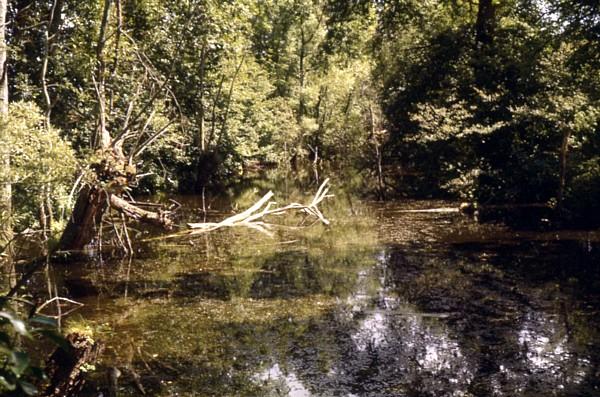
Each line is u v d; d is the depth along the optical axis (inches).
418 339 285.0
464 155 787.4
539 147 681.0
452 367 250.2
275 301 356.2
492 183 712.4
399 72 896.9
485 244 498.3
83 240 466.0
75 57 536.1
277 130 1384.1
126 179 461.1
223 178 1140.5
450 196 799.1
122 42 557.6
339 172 1262.3
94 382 239.9
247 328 307.9
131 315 331.3
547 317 309.3
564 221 582.2
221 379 244.2
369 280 398.6
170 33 624.4
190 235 588.7
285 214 732.7
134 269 442.3
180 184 979.3
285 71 1615.4
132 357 268.4
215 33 655.8
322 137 1460.4
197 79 814.5
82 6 564.4
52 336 72.2
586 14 618.5
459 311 324.5
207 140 1034.1
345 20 966.4
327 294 368.8
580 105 616.1
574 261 427.5
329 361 261.6
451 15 900.0
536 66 712.4
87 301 359.9
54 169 319.3
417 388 231.9
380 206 755.4
